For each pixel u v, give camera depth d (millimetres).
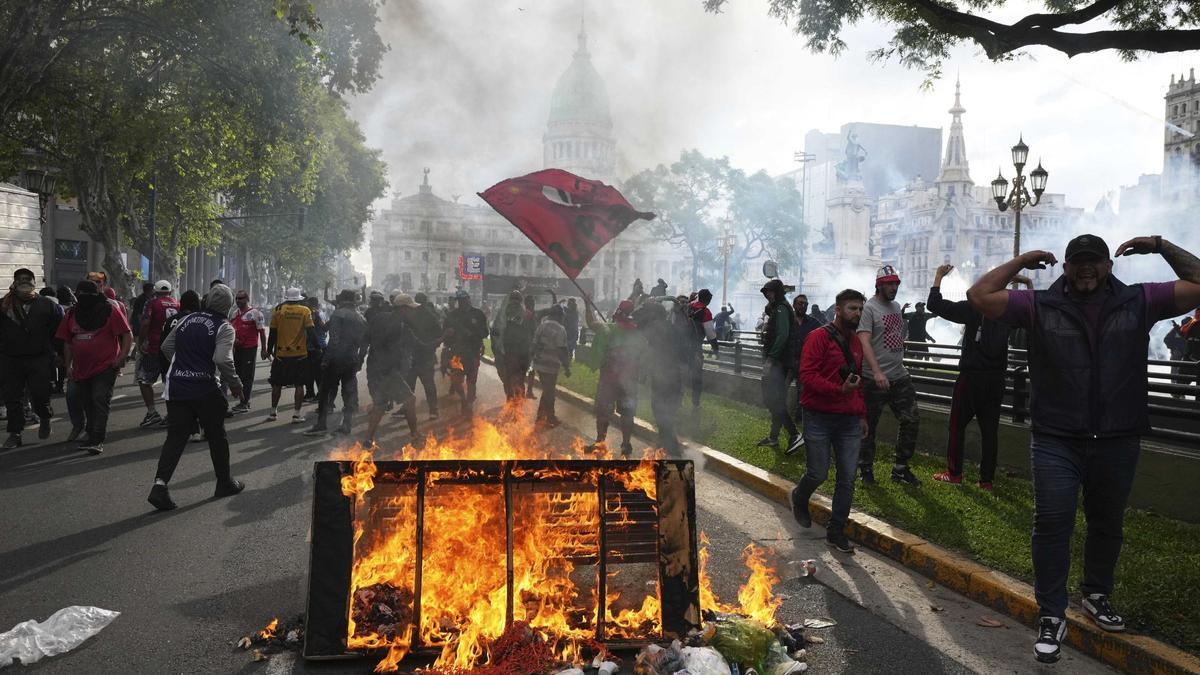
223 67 21062
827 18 9828
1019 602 4527
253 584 4828
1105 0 7820
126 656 3816
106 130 22844
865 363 7441
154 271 29312
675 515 4070
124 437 10086
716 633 3752
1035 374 4180
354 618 3873
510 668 3611
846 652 4031
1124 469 4082
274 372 11961
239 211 48812
